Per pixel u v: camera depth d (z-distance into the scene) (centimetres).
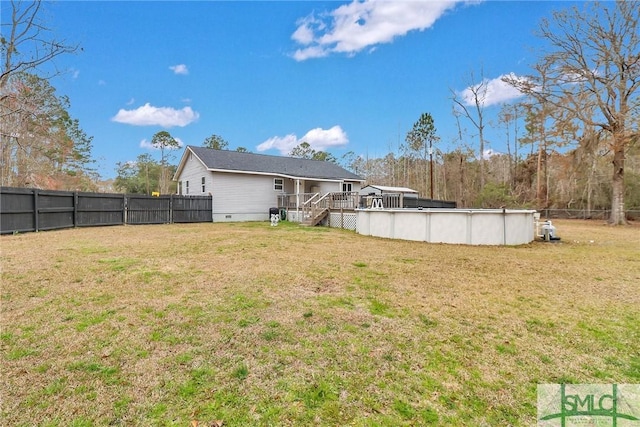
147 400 196
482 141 2744
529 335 292
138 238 879
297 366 236
